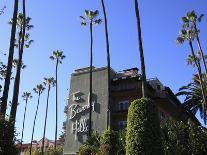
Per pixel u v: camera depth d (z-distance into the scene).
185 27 47.69
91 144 26.41
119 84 57.69
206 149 24.81
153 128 17.58
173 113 62.22
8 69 20.47
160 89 59.12
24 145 97.44
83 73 60.47
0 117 14.59
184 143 24.92
